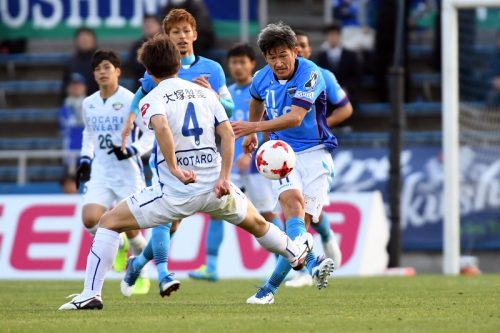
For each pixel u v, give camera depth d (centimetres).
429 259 5934
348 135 6494
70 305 2647
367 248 5134
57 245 5206
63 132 6356
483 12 6875
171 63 2494
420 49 7125
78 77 6388
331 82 3522
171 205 2498
